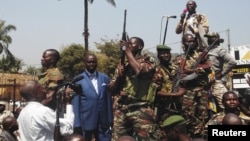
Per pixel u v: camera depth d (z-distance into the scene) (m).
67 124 5.17
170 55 6.48
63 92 5.37
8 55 54.62
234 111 6.31
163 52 6.43
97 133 6.56
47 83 6.23
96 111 6.47
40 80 6.36
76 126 6.36
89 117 6.43
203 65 6.59
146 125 5.86
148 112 5.91
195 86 6.51
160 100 6.32
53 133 5.08
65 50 31.53
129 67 6.13
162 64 6.46
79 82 6.50
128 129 6.15
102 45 33.88
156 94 6.19
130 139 4.31
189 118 6.44
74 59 30.98
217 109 7.25
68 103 6.20
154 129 5.89
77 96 6.40
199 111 6.54
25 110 5.15
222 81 8.01
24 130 5.09
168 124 5.27
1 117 10.46
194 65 6.55
